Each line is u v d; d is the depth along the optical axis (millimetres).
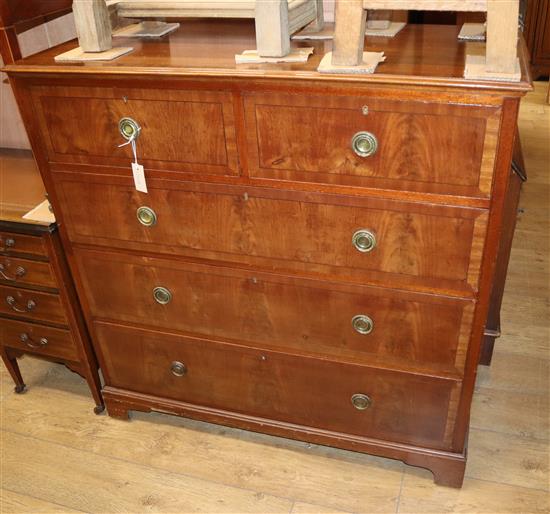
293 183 1421
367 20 1541
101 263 1757
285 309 1633
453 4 1163
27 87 1510
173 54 1483
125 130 1483
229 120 1389
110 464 1920
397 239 1416
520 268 2707
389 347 1589
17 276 1880
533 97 4574
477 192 1296
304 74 1262
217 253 1602
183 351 1840
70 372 2289
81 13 1449
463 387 1585
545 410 2002
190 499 1797
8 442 2010
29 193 1965
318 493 1791
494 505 1722
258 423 1883
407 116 1257
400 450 1762
